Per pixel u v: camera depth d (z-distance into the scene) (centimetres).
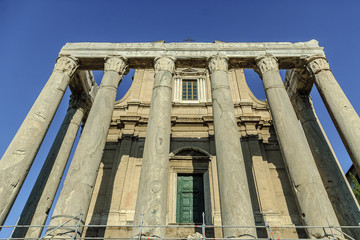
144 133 2139
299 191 1096
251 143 2078
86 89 1927
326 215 995
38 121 1281
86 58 1622
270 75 1506
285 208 1778
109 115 1355
